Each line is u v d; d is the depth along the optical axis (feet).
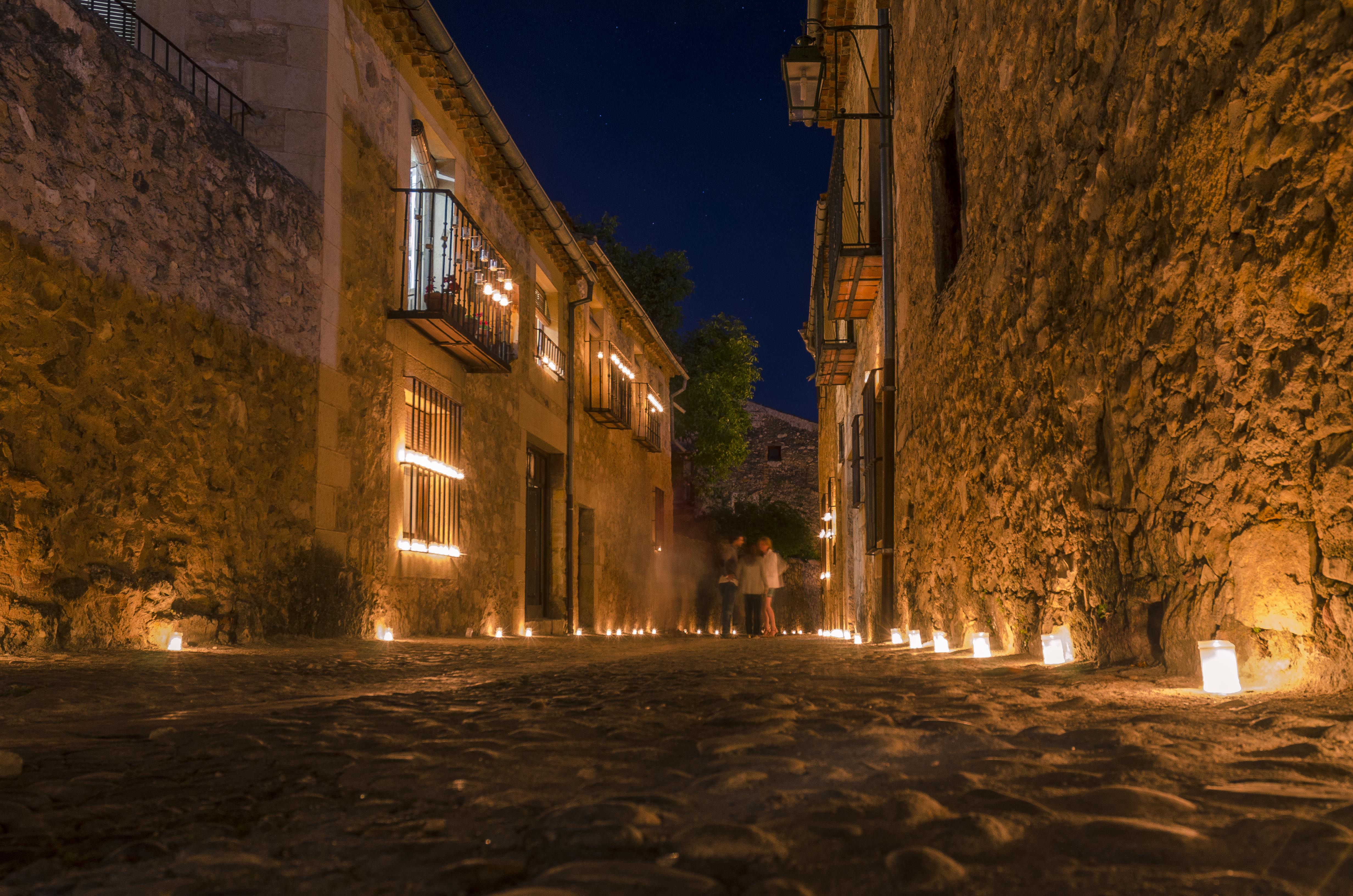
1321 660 8.44
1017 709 9.30
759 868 4.23
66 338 18.13
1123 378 12.35
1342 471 8.06
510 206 45.93
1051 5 15.16
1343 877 3.81
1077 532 14.15
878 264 35.83
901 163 31.58
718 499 113.70
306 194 27.37
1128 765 6.07
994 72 18.69
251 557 24.11
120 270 19.69
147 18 27.48
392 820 5.49
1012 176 17.42
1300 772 5.72
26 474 17.15
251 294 24.49
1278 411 8.91
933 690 11.75
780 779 6.14
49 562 17.62
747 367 102.94
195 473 21.98
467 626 39.70
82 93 18.74
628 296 62.28
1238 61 9.50
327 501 28.09
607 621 62.75
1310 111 8.36
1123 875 3.95
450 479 37.93
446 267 35.24
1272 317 8.96
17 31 17.21
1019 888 3.85
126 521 19.70
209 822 5.58
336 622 28.19
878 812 5.11
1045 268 15.49
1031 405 16.22
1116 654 12.80
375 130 32.07
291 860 4.71
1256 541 9.29
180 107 21.83
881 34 33.60
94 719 10.63
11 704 11.34
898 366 33.04
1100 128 13.15
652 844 4.64
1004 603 18.19
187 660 17.75
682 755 7.40
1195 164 10.38
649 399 74.74
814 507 118.62
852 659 20.35
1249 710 8.05
